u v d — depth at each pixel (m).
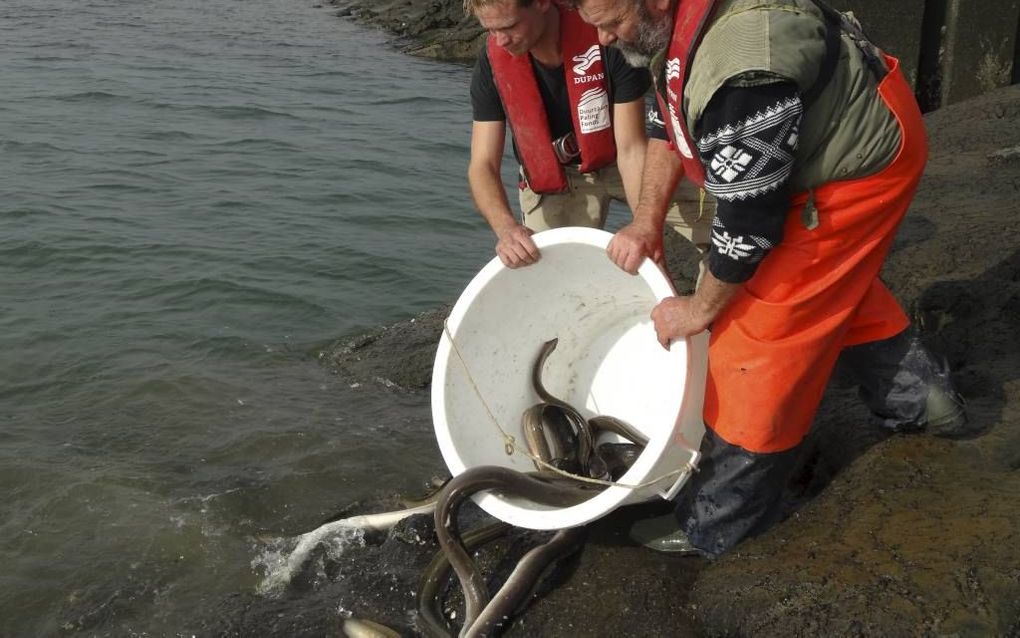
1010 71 12.43
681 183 4.67
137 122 12.84
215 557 4.62
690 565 3.99
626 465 4.20
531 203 4.94
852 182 3.29
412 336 6.85
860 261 3.42
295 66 17.84
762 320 3.47
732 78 2.98
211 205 9.73
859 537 3.75
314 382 6.39
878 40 12.84
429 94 15.92
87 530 4.85
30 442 5.62
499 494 3.88
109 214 9.33
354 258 8.49
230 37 20.72
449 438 4.01
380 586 4.23
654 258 3.92
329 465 5.33
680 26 3.13
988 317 5.25
